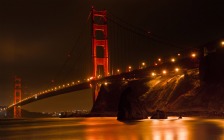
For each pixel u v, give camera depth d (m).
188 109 68.25
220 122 38.16
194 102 69.69
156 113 52.69
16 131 35.34
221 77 71.50
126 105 52.53
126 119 51.72
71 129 34.44
